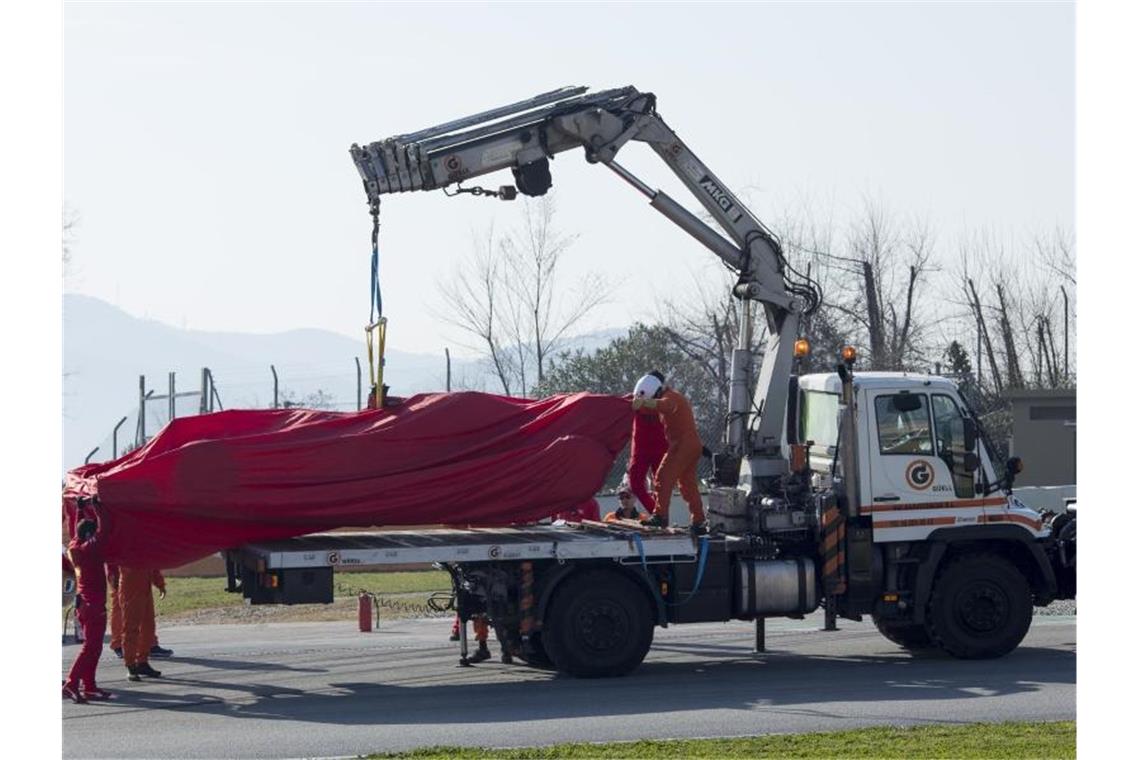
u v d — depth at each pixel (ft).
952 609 63.00
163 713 53.11
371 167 62.85
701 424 131.13
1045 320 160.66
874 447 62.80
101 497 55.57
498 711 52.08
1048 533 64.39
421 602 95.91
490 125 64.80
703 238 67.10
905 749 43.91
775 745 44.62
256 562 57.52
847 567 62.64
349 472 58.03
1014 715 49.73
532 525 63.93
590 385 137.59
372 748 45.50
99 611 56.70
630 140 66.33
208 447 56.39
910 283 155.02
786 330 67.51
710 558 61.77
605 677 59.67
